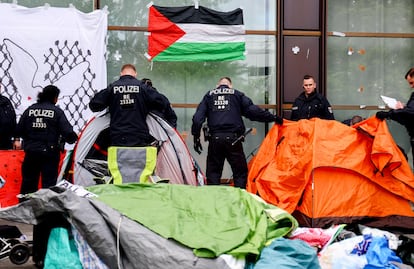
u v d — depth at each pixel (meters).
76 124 8.47
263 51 9.33
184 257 4.52
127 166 6.48
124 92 6.73
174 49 8.90
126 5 9.05
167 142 6.88
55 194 4.85
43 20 8.40
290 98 9.28
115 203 5.09
